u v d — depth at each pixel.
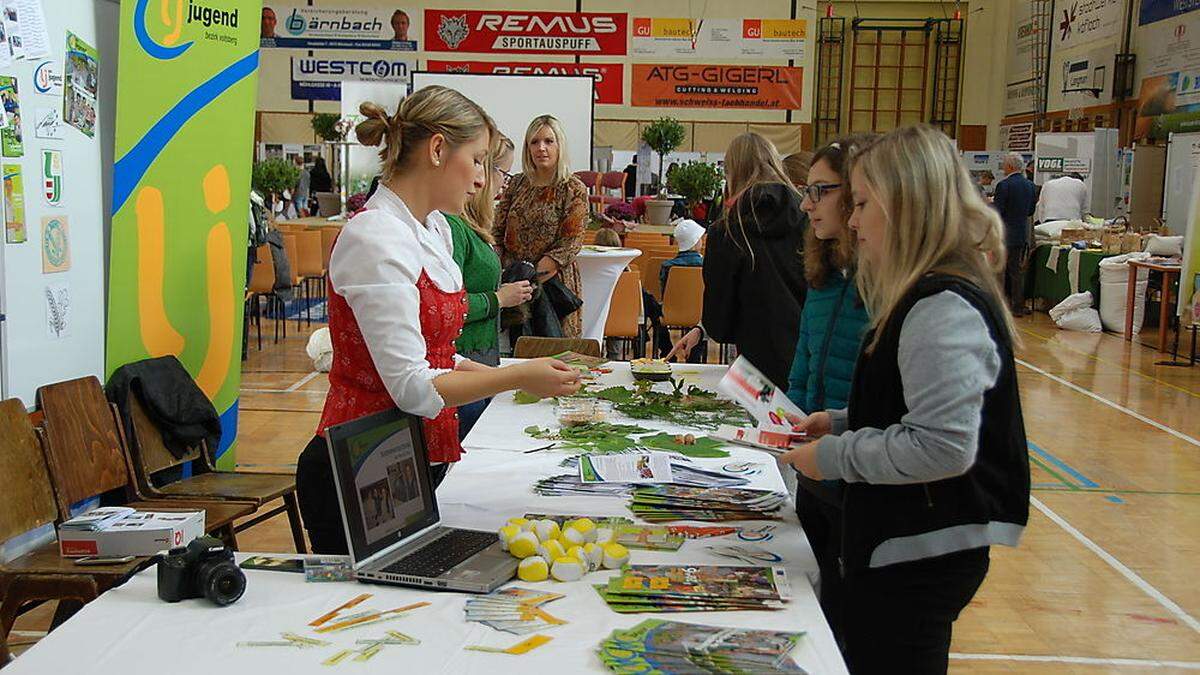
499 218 4.90
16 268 3.26
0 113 3.13
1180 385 7.95
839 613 2.20
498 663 1.55
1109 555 4.41
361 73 17.58
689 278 7.34
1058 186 12.61
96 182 3.76
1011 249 11.96
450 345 2.26
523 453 2.74
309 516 2.23
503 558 1.93
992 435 1.74
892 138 1.77
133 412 3.49
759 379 2.37
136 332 3.75
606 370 3.82
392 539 1.96
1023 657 3.43
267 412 6.59
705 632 1.64
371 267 2.00
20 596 2.61
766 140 3.33
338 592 1.83
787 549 2.09
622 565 1.95
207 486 3.54
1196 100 11.77
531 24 17.48
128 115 3.62
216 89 4.11
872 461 1.71
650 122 17.62
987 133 18.28
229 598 1.77
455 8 17.42
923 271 1.73
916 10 18.20
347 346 2.09
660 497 2.36
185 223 4.00
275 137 17.77
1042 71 16.16
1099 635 3.62
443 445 2.33
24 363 3.32
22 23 3.23
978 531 1.74
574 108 9.34
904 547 1.75
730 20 17.45
